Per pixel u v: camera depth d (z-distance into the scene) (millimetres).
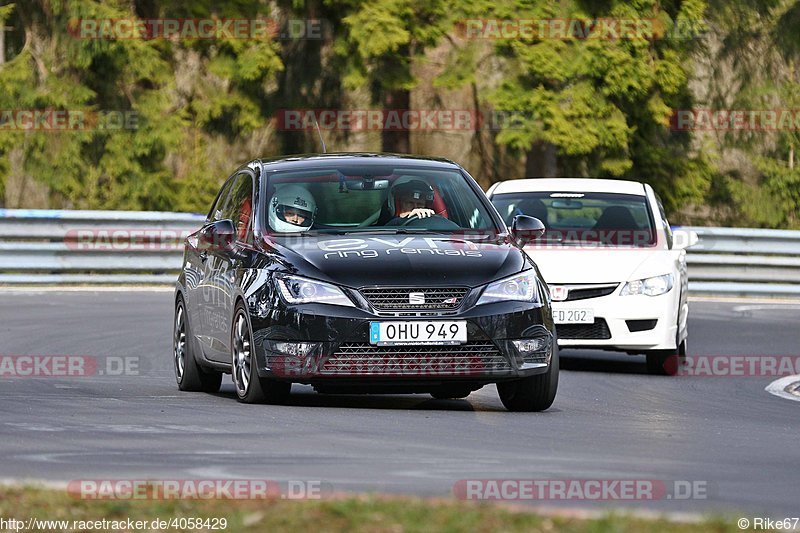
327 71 104188
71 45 96938
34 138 98500
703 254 78812
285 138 111812
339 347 31031
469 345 31250
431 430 28484
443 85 95688
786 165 120438
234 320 33438
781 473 24031
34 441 26031
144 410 31469
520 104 93688
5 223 72062
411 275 31484
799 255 80125
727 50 112750
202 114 102500
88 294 67938
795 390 41844
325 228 33938
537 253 46562
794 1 111438
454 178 36125
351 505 17844
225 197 38625
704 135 113000
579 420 31484
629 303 45219
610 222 48656
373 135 114875
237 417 30062
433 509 17703
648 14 94938
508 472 23016
